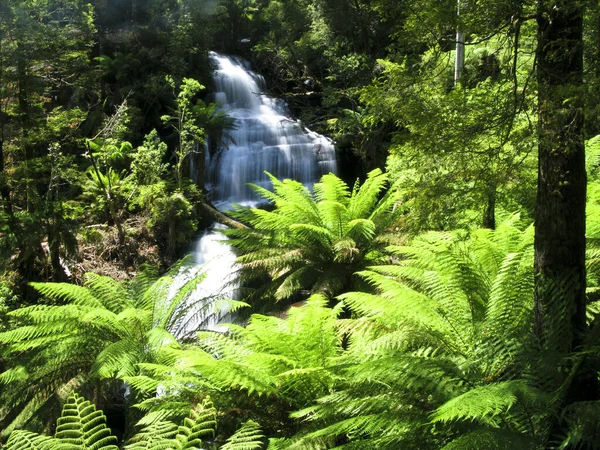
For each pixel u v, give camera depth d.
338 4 23.11
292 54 25.12
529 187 4.92
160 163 16.75
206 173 19.36
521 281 4.88
